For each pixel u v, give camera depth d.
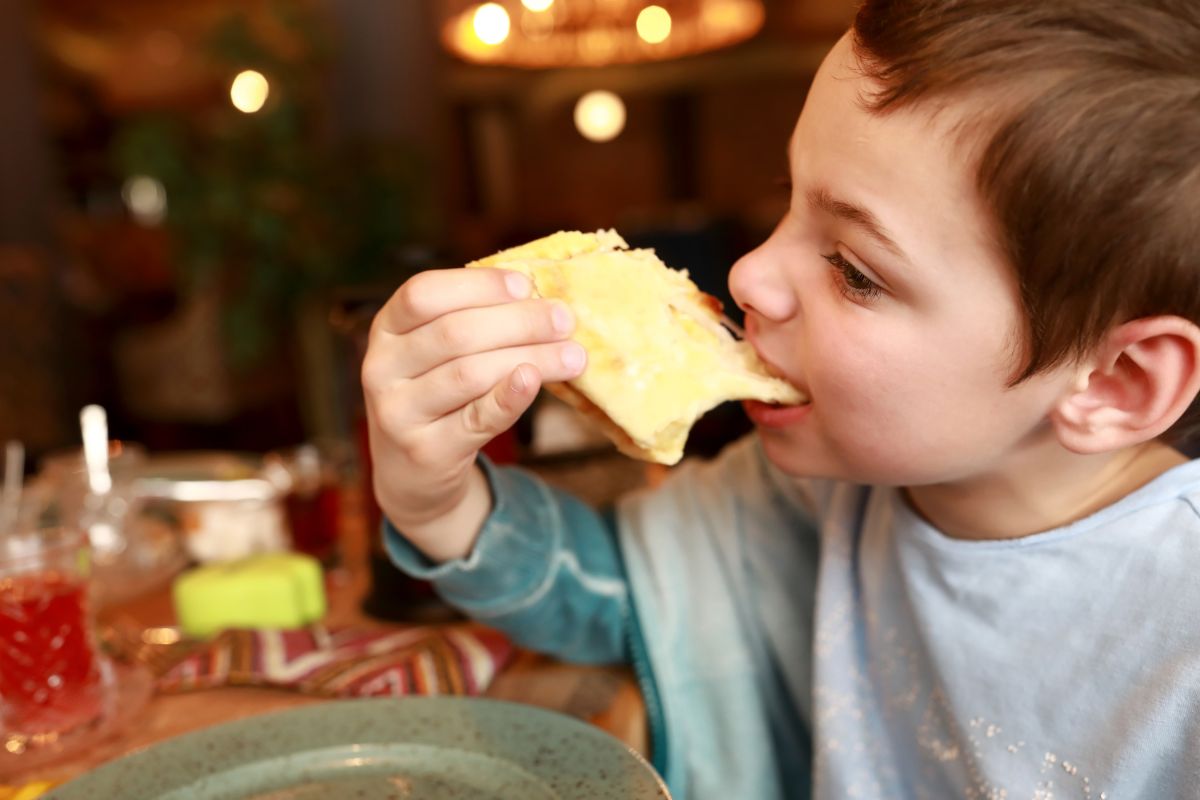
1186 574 0.59
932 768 0.73
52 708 0.71
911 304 0.55
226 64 4.23
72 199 7.75
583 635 0.81
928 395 0.57
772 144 9.46
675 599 0.82
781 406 0.65
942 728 0.71
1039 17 0.51
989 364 0.55
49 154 5.29
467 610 0.78
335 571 1.10
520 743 0.60
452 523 0.74
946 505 0.68
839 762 0.76
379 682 0.76
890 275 0.55
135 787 0.57
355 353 0.93
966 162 0.51
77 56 7.75
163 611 1.00
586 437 1.07
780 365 0.63
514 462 1.00
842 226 0.56
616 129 8.30
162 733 0.73
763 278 0.62
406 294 0.61
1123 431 0.56
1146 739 0.59
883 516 0.77
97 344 5.28
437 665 0.79
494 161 9.45
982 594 0.67
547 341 0.61
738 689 0.81
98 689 0.75
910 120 0.52
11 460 1.03
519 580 0.76
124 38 7.76
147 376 4.75
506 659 0.82
